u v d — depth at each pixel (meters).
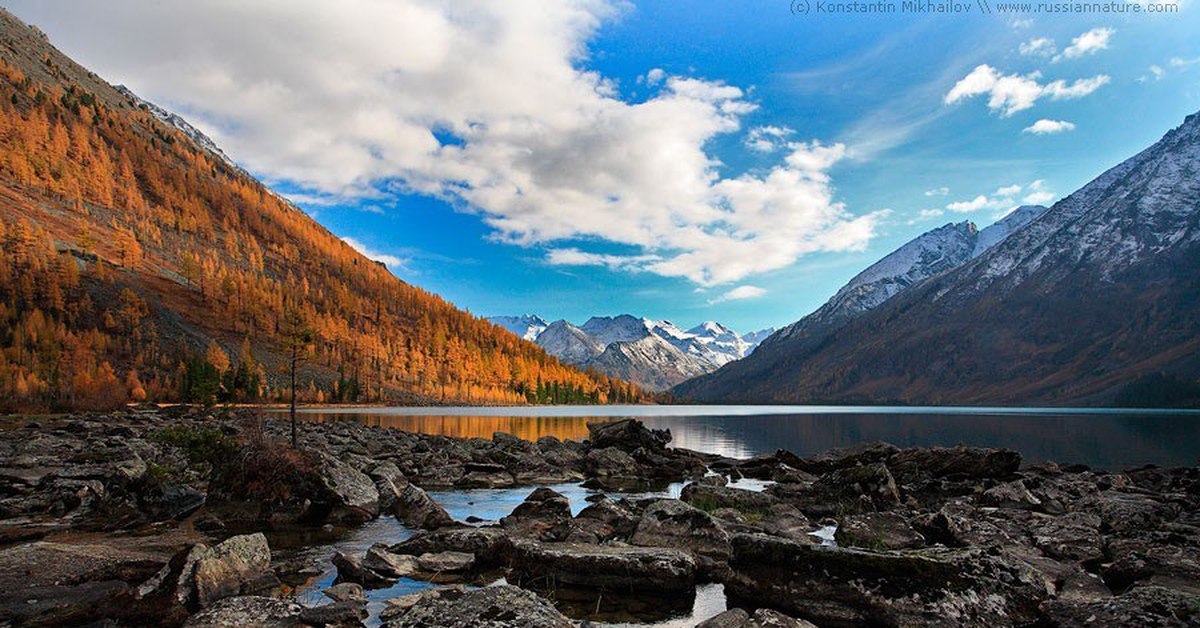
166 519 22.16
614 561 15.38
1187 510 25.62
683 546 17.97
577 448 52.03
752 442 79.75
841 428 117.75
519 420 133.75
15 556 14.55
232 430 43.22
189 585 13.12
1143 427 121.19
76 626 11.37
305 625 11.65
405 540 19.38
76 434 47.03
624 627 12.86
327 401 191.25
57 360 134.62
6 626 11.17
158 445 38.16
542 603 11.79
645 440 49.88
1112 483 33.59
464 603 11.55
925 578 12.50
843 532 20.20
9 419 72.88
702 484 27.59
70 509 23.30
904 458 37.47
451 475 37.97
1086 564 17.03
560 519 21.88
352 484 25.02
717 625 11.66
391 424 108.50
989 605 12.23
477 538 18.69
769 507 25.23
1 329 151.50
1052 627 11.64
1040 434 97.69
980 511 24.67
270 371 197.75
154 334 183.25
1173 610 10.60
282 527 22.08
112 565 14.57
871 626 12.16
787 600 13.18
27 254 187.62
